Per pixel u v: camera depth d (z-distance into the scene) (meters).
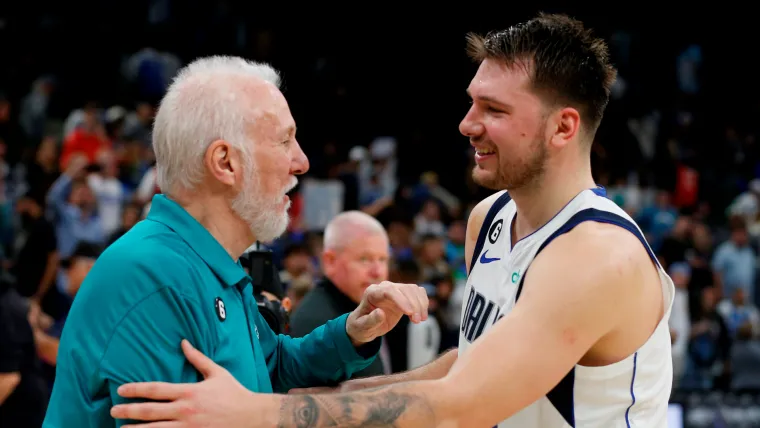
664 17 13.98
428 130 12.59
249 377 1.76
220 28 11.87
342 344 2.01
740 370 6.15
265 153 1.76
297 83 12.25
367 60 12.84
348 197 8.81
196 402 1.54
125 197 7.35
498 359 1.58
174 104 1.75
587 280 1.62
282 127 1.79
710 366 6.54
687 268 7.39
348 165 9.07
